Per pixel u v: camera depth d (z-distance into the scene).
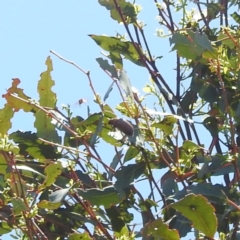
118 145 6.01
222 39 6.00
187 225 5.61
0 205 5.38
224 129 5.99
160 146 5.78
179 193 5.50
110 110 5.91
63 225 5.82
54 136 6.09
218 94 6.27
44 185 5.30
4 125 6.04
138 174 5.72
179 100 6.63
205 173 5.62
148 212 5.80
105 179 6.09
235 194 5.60
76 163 6.08
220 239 5.08
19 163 5.93
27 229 5.18
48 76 6.18
